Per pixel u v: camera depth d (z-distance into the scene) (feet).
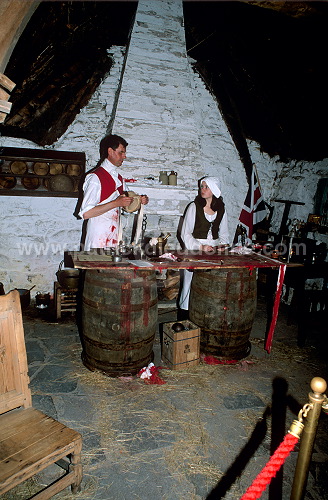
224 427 8.20
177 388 9.61
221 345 10.98
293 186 18.45
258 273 18.21
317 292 12.97
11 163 13.84
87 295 9.51
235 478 6.77
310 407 4.38
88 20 11.84
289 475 6.96
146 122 14.37
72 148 14.87
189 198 15.25
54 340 11.89
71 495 6.20
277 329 14.10
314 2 8.27
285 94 14.67
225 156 17.21
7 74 11.28
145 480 6.62
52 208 14.99
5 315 6.05
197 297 11.10
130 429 7.95
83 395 9.01
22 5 6.40
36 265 15.30
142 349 9.83
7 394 6.07
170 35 13.91
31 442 5.46
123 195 10.62
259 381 10.26
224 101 16.19
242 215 18.01
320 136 15.89
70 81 13.46
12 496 6.11
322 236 16.66
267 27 12.03
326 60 12.05
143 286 9.32
